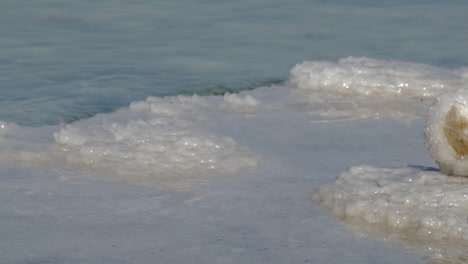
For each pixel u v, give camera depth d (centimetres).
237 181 637
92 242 497
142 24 1343
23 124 818
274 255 480
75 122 816
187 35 1271
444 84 971
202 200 588
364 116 866
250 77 1038
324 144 757
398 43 1232
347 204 552
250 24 1363
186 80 1012
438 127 570
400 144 753
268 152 725
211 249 488
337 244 498
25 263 462
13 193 597
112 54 1138
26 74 1016
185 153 691
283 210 564
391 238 507
